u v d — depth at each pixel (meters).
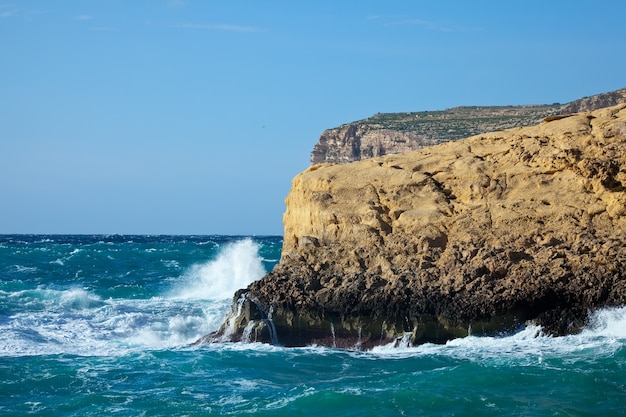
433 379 21.09
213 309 35.47
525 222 28.42
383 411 18.73
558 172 29.86
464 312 25.75
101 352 26.11
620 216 27.86
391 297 26.28
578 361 22.50
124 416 18.75
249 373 22.73
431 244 28.53
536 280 25.94
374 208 30.36
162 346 27.52
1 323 30.61
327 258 29.00
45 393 20.78
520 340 25.34
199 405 19.52
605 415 18.45
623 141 29.81
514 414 18.45
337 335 26.44
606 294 25.69
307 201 31.92
